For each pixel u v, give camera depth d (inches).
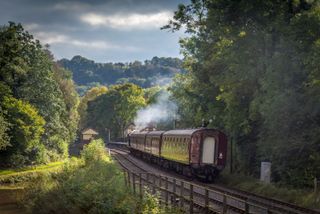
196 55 1769.2
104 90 6127.0
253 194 1082.7
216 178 1469.0
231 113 1509.6
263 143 1320.1
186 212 732.0
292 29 1170.6
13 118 2046.0
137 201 799.1
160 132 2010.3
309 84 1129.4
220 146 1427.2
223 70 1596.9
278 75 1216.8
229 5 1251.8
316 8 1174.3
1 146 1881.2
